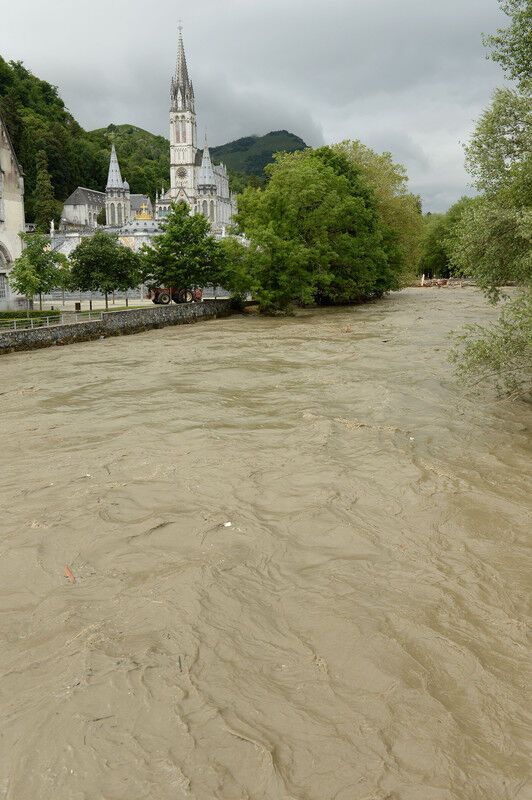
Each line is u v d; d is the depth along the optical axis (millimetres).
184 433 17641
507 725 6887
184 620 8789
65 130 181250
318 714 7066
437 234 110812
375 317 50531
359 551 10766
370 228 64375
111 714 7043
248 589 9594
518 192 18719
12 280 52875
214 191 173375
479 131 18672
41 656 8070
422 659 7973
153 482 13883
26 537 11328
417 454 15719
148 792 6090
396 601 9258
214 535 11336
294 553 10719
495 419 18891
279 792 6082
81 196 157625
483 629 8586
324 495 13055
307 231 57219
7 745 6645
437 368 26672
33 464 15266
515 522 11789
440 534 11359
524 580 9812
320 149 65625
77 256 55469
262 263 53719
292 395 22344
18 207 53656
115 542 11109
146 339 41125
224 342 37938
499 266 18703
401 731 6809
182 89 179000
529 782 6172
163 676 7648
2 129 51469
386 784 6164
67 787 6156
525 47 20672
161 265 57469
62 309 56969
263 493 13258
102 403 21641
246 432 17703
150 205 179000
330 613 8961
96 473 14531
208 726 6875
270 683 7562
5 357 33438
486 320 45719
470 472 14438
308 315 54594
